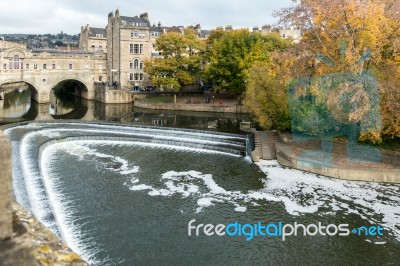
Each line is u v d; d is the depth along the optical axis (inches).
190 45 3422.7
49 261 314.5
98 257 829.2
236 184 1305.4
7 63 3179.1
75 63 3619.6
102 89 3575.3
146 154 1663.4
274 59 1888.5
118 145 1797.5
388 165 1400.1
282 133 1793.8
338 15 1430.9
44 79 3435.0
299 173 1419.8
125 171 1417.3
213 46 3309.5
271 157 1601.9
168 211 1077.1
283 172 1432.1
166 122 2486.5
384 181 1315.2
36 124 2148.1
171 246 891.4
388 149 1492.4
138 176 1366.9
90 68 3722.9
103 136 1875.0
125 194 1189.7
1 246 244.5
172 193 1212.5
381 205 1130.0
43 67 3408.0
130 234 935.7
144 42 3927.2
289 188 1268.5
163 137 1941.4
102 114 2866.6
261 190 1250.6
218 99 3408.0
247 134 1985.7
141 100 3356.3
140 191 1220.5
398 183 1306.6
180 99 3432.6
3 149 244.8
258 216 1061.8
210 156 1657.2
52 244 341.1
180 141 1838.1
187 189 1251.2
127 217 1027.3
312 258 865.5
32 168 1302.9
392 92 1397.6
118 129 2122.3
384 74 1465.3
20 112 2955.2
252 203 1146.0
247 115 2854.3
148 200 1149.1
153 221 1011.9
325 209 1106.1
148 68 3412.9
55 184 1244.5
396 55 1515.7
